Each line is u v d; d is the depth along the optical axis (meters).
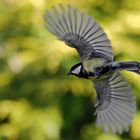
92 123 12.45
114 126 5.88
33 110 12.15
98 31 5.37
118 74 5.88
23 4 12.31
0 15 12.53
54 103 12.26
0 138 11.94
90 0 12.23
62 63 11.90
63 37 5.39
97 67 5.39
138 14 12.20
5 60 12.30
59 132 12.05
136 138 12.00
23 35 12.36
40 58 12.07
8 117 12.20
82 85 12.13
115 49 11.66
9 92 12.34
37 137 11.94
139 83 11.87
